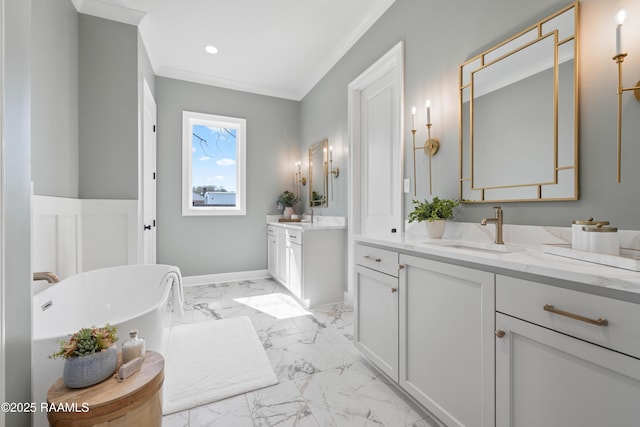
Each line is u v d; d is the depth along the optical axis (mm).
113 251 2500
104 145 2486
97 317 2002
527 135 1396
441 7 1917
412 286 1452
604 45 1124
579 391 804
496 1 1557
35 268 1683
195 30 2873
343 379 1738
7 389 846
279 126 4422
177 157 3807
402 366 1503
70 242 2186
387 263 1625
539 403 897
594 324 761
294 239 3225
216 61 3490
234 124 4141
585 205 1179
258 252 4289
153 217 3512
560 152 1260
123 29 2568
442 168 1912
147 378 1027
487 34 1608
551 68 1295
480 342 1089
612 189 1098
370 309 1791
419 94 2113
